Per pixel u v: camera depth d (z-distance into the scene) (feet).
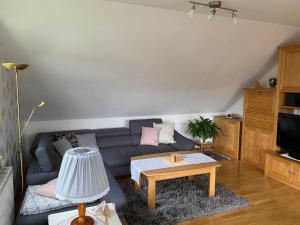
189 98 15.90
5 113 9.08
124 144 14.30
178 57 12.08
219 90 15.99
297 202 10.17
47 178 8.95
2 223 6.08
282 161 12.01
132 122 15.05
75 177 4.40
